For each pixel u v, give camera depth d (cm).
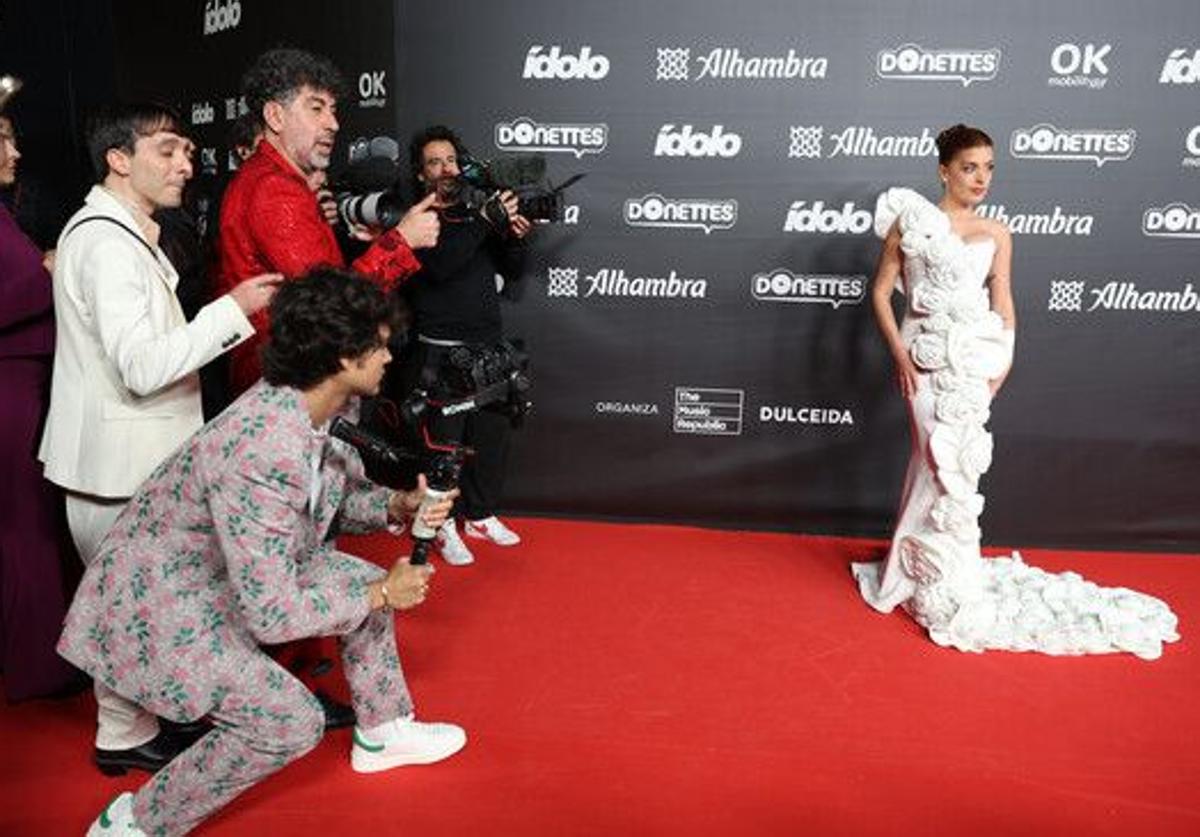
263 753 191
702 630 310
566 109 379
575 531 399
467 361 273
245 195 261
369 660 226
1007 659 292
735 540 392
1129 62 352
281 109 258
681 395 399
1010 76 357
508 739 248
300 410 181
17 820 216
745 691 273
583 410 404
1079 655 295
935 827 216
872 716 260
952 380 297
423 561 200
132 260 219
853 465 396
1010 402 382
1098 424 380
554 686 274
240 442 174
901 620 319
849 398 391
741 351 393
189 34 447
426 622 313
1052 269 370
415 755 236
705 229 383
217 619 188
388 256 262
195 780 192
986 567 348
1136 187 361
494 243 364
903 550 315
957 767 238
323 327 178
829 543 390
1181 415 377
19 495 249
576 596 335
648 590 340
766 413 396
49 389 261
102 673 189
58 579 257
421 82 383
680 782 231
